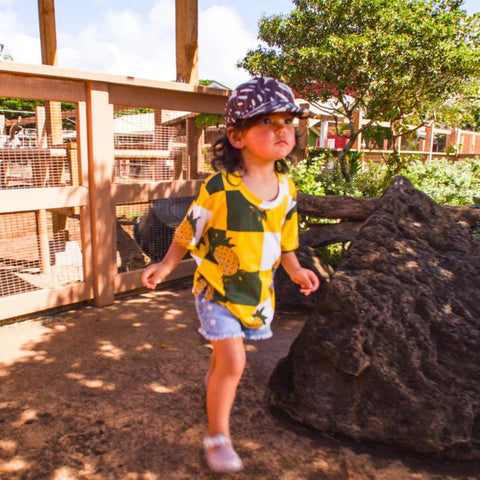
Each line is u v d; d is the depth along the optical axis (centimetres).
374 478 194
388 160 922
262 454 207
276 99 175
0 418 231
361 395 215
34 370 283
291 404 230
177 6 489
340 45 673
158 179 441
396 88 728
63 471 193
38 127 649
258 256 188
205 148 491
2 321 354
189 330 353
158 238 448
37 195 345
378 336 217
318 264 411
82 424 227
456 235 289
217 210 186
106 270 396
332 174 818
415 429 205
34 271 397
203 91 426
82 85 358
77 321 364
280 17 759
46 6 620
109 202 388
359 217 434
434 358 215
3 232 404
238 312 188
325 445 215
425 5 697
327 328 223
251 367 293
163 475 192
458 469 202
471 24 700
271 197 192
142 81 380
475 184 877
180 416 236
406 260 252
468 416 204
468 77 715
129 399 251
